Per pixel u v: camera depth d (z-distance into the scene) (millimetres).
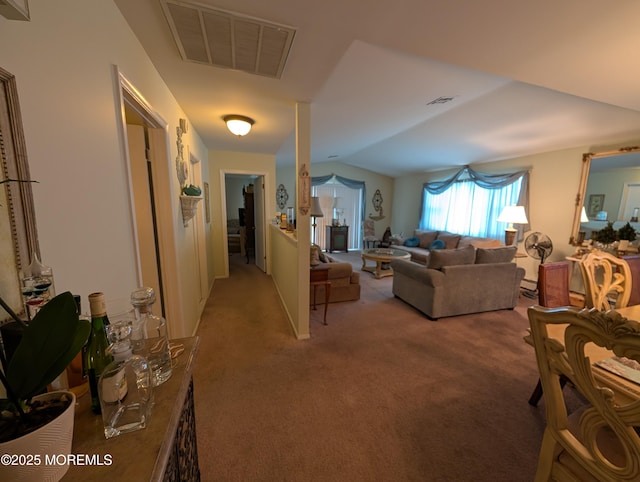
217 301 3648
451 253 3145
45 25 726
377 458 1381
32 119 674
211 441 1466
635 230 3266
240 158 4637
